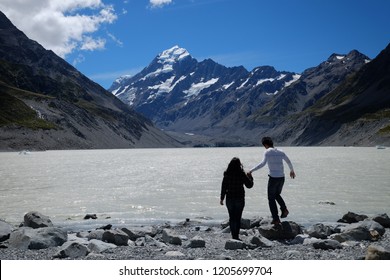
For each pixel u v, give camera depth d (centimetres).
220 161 9200
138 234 1680
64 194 3253
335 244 1352
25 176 5100
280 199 1614
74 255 1284
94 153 17562
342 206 2489
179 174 5216
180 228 1906
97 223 2097
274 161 1574
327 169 5781
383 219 1828
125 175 5162
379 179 4169
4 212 2459
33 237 1472
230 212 1502
